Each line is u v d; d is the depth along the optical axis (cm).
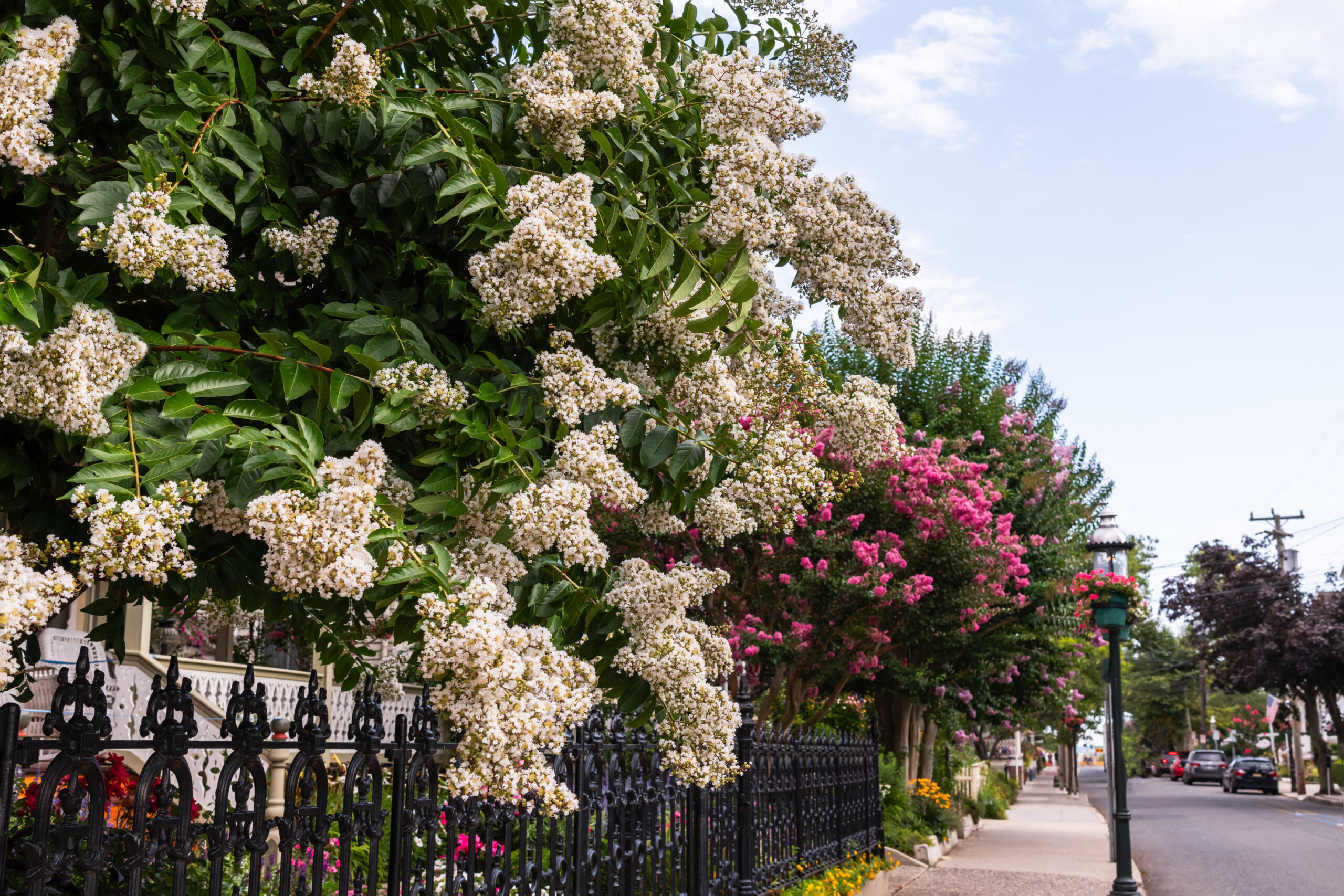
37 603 206
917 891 1147
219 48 306
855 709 1659
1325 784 3622
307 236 322
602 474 306
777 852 768
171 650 1005
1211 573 4344
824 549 1088
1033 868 1400
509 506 299
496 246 307
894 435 439
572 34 354
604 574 340
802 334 404
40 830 211
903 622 1190
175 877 240
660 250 328
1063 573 1495
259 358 300
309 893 296
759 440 384
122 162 282
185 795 243
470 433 290
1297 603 3950
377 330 297
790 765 827
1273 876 1434
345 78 305
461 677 254
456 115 351
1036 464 1547
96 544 218
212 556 299
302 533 231
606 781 454
